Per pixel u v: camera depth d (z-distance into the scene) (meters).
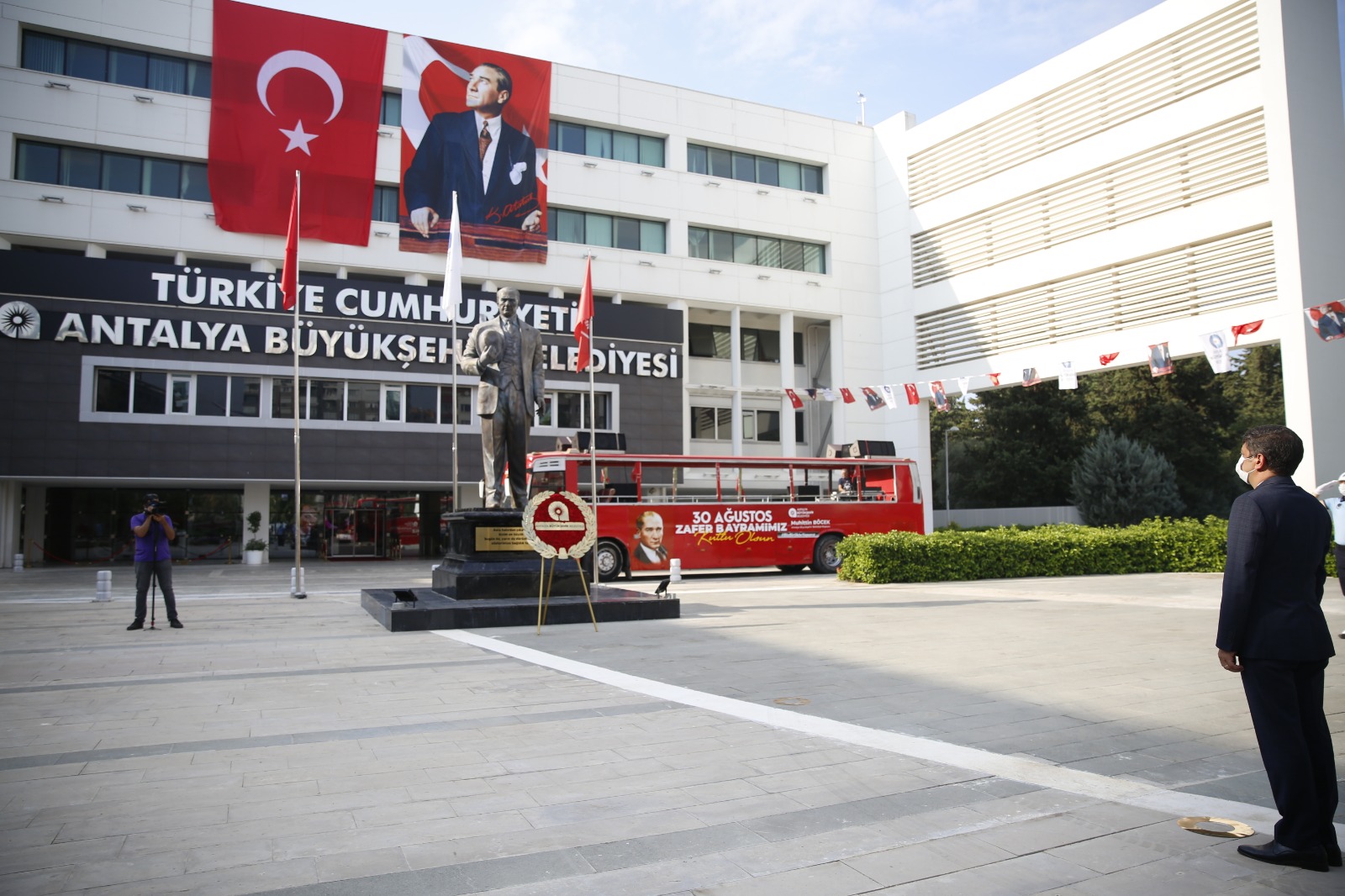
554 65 34.56
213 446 28.14
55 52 28.64
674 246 36.06
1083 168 30.31
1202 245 26.83
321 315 29.33
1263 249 25.20
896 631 11.93
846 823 4.51
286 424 28.98
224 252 29.41
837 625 12.62
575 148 35.28
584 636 11.62
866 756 5.75
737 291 36.94
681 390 34.66
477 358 14.77
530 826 4.45
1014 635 11.45
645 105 36.19
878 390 28.27
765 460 24.84
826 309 38.44
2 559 27.95
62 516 30.86
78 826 4.43
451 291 18.39
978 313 34.41
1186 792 5.04
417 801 4.84
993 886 3.75
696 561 23.66
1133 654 9.90
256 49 30.02
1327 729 4.08
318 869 3.90
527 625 12.76
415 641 11.19
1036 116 32.12
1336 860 3.98
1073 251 30.66
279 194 29.97
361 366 29.75
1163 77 27.94
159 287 27.62
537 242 33.50
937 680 8.35
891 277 38.72
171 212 28.97
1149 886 3.75
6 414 26.08
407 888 3.70
